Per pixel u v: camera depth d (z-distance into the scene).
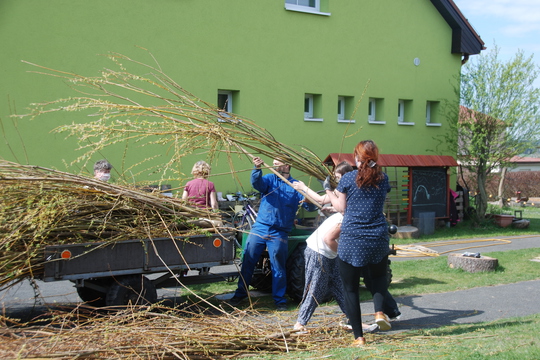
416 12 15.18
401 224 14.54
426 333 4.93
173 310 5.29
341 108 14.48
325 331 4.82
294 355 4.21
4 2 9.41
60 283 7.20
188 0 11.33
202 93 11.62
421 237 13.49
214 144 5.32
